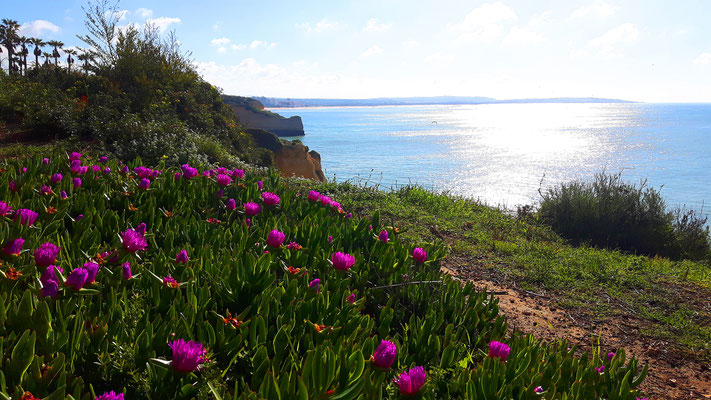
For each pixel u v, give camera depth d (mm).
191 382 1772
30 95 14555
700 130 151375
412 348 2426
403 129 176125
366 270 3346
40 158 4875
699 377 3885
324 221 4156
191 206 4336
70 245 2820
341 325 2334
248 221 3934
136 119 11836
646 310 5340
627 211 10031
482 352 2523
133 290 2412
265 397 1604
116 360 1768
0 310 1787
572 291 5840
